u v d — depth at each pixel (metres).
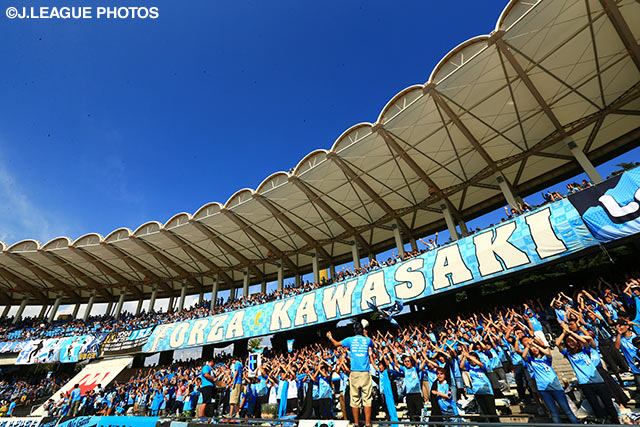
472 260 15.56
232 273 36.12
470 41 14.05
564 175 20.36
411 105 16.23
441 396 7.47
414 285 17.39
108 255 32.41
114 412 20.34
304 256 32.34
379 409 10.71
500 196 23.00
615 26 12.74
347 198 23.86
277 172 22.27
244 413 12.01
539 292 18.70
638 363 7.48
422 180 21.88
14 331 36.78
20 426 14.27
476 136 18.50
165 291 40.03
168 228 27.47
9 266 35.06
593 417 6.40
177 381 18.58
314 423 6.59
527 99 16.38
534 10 12.44
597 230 12.20
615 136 18.38
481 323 11.97
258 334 23.75
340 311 20.03
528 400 8.67
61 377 32.22
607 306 10.26
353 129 18.67
